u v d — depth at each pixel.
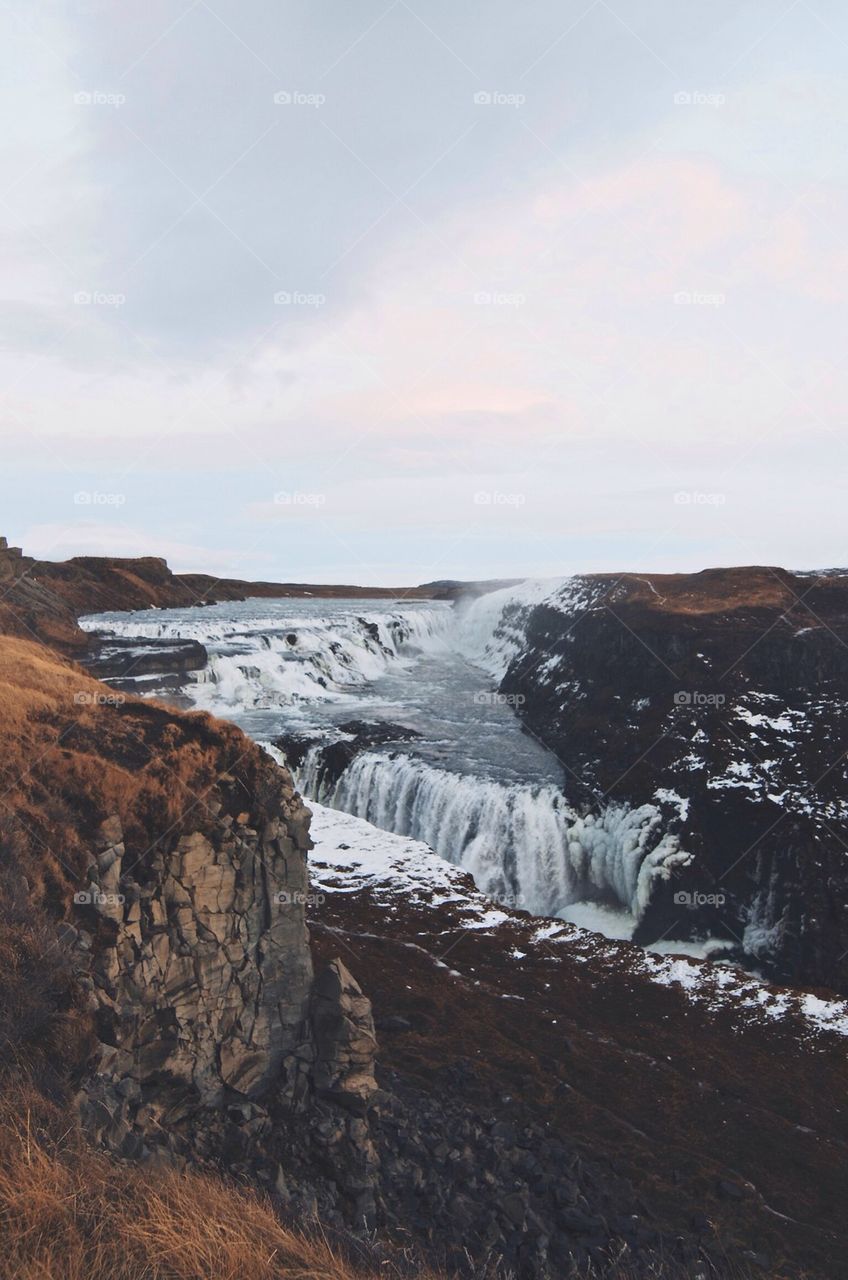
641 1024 32.66
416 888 43.94
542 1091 25.38
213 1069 16.48
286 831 18.45
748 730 68.75
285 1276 8.70
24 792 16.23
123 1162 10.74
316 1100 17.42
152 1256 8.06
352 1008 18.22
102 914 15.12
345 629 112.50
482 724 86.38
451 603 154.50
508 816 64.56
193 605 147.50
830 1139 25.73
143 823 16.91
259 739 76.88
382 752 74.50
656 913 58.62
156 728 19.41
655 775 65.88
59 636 87.81
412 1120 18.95
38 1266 7.55
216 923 17.11
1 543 97.19
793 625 81.00
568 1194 18.20
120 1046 14.48
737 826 60.00
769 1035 32.69
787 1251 19.42
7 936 13.42
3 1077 11.39
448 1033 29.00
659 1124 25.19
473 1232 15.76
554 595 112.06
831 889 55.00
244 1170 15.02
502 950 38.03
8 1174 8.85
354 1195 15.61
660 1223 18.98
